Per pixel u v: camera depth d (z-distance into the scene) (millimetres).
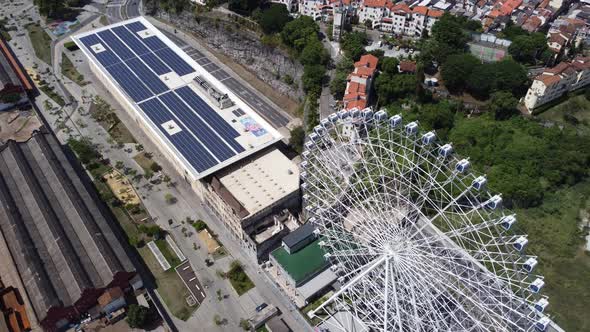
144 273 145875
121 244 149000
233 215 145500
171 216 162875
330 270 140625
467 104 194625
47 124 197875
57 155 170250
